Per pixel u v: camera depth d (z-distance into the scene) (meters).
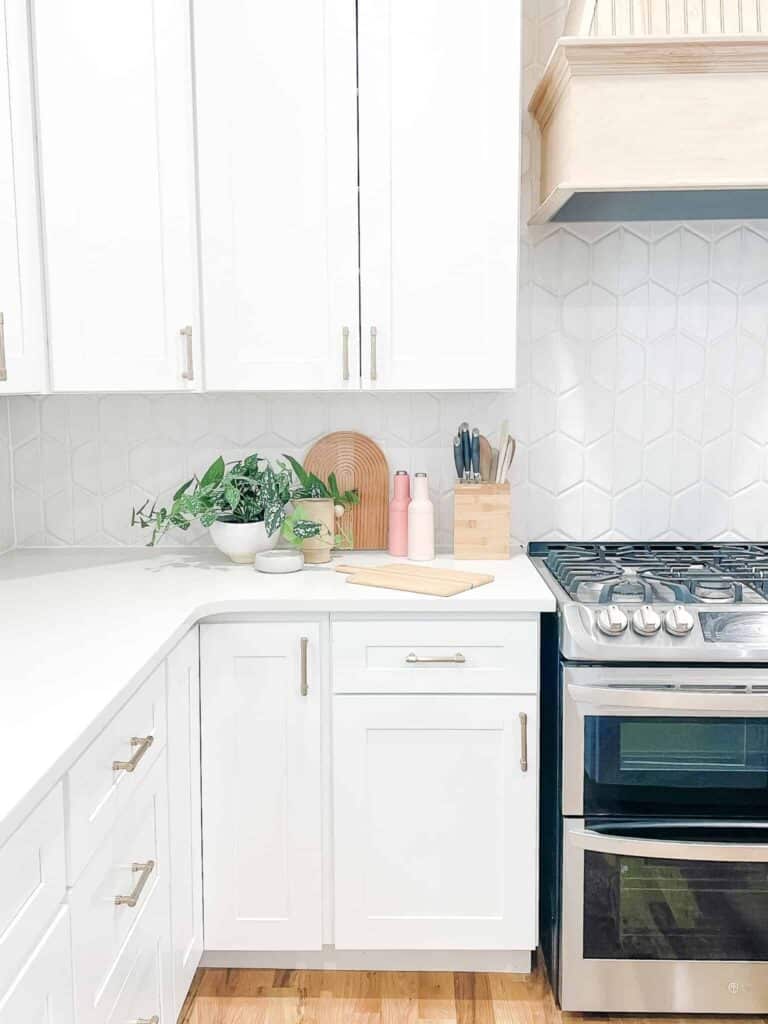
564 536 2.74
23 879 1.19
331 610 2.17
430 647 2.19
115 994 1.57
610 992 2.17
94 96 2.25
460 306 2.35
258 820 2.25
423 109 2.30
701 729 2.10
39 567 2.53
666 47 2.11
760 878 2.14
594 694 2.06
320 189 2.33
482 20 2.28
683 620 2.03
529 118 2.63
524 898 2.25
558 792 2.17
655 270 2.66
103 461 2.73
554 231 2.66
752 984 2.16
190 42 2.29
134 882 1.69
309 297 2.36
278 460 2.73
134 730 1.69
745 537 2.73
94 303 2.29
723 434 2.71
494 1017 2.19
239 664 2.21
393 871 2.26
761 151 2.16
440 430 2.72
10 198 2.05
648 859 2.14
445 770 2.23
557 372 2.70
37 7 2.22
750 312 2.67
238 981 2.32
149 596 2.19
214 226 2.34
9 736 1.34
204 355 2.38
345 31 2.29
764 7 2.22
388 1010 2.21
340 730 2.22
